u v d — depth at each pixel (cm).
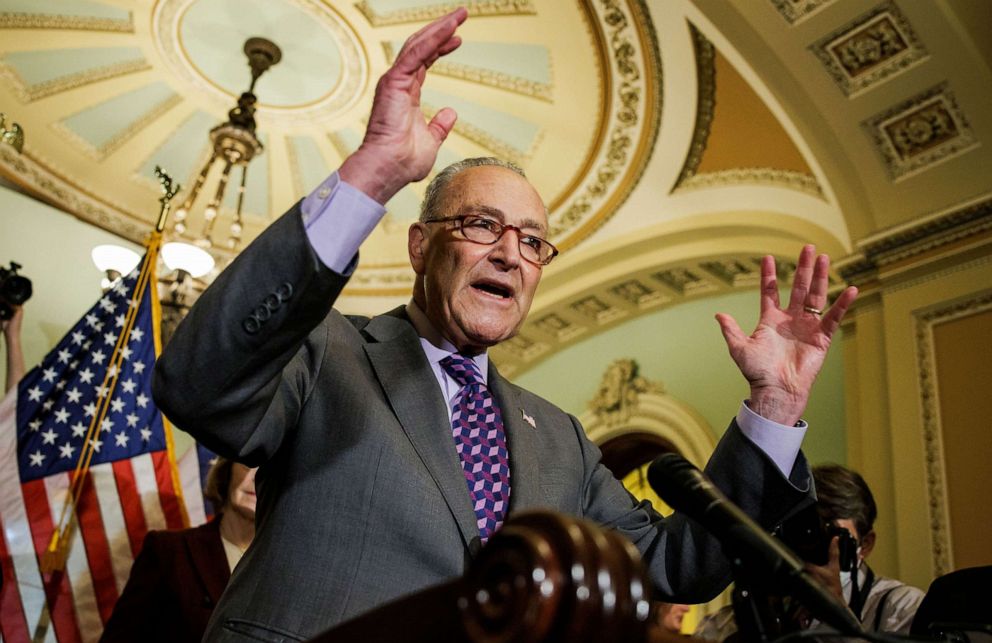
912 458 529
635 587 60
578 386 880
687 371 788
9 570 370
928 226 556
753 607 116
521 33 667
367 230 123
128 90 771
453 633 60
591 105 698
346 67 739
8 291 512
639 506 178
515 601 58
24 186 796
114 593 381
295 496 134
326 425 139
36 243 801
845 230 624
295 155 834
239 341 118
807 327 156
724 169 688
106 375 428
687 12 578
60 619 369
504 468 152
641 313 851
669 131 681
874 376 574
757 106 620
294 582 125
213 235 873
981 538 485
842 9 511
